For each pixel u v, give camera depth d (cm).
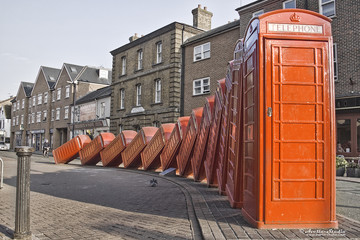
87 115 3922
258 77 488
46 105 5206
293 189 475
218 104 953
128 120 3070
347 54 1552
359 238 420
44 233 493
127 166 1873
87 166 2120
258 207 471
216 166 966
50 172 1627
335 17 1605
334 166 484
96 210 669
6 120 7119
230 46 2177
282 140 479
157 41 2750
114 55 3388
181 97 2536
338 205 700
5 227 521
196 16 2786
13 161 2431
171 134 1495
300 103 486
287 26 496
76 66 4872
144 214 622
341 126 1573
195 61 2442
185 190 946
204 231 457
